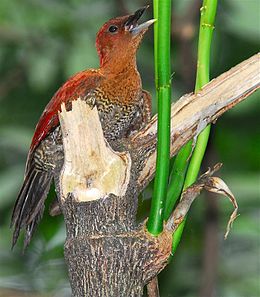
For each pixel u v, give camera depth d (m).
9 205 16.39
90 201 7.56
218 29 16.00
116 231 7.47
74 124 7.73
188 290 16.50
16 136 16.02
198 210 16.39
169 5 7.16
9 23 15.45
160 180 7.34
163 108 7.23
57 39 15.61
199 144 7.93
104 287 7.41
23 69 17.02
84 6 15.52
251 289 15.91
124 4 15.14
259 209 15.70
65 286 16.30
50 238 16.45
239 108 15.73
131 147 7.96
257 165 18.11
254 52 16.78
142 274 7.48
